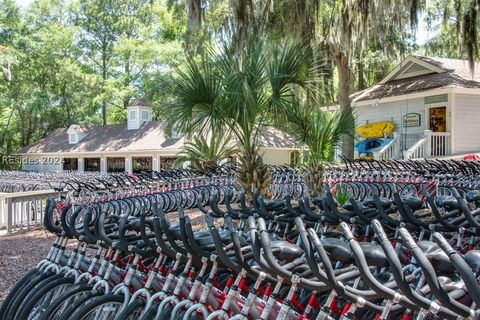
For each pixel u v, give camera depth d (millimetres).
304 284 2166
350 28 14094
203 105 6980
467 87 15422
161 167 26656
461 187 8602
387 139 17328
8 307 3281
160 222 2641
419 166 10852
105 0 34844
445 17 13930
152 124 29234
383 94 17359
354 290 2094
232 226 2428
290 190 11258
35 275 3410
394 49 21703
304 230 2111
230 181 10750
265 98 7230
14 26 35000
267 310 2285
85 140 31219
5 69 24609
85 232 3123
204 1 12234
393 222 3180
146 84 29000
